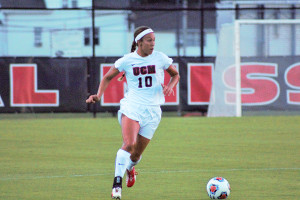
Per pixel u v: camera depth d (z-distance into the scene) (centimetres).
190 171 3259
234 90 6575
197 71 6506
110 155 3872
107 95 6462
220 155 3844
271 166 3409
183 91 6500
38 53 10594
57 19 9538
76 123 6016
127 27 9369
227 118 6347
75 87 6406
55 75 6375
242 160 3638
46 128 5541
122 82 6469
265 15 8200
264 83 6531
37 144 4425
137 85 2569
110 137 4847
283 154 3875
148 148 4191
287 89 6544
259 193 2661
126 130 2511
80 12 9794
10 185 2881
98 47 9919
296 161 3591
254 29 8812
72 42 8875
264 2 8156
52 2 6925
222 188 2523
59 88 6384
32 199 2567
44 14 9838
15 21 10212
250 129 5353
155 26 9319
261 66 6525
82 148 4206
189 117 6550
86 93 6419
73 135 4988
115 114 6825
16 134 5066
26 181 2984
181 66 6481
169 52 9881
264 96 6538
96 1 6581
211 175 3133
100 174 3177
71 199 2567
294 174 3145
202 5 6562
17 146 4316
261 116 6575
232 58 6550
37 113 6688
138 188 2805
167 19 9244
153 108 2577
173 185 2872
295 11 8200
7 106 6309
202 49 6544
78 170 3309
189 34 9962
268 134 4978
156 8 6625
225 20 8431
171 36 9825
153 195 2647
